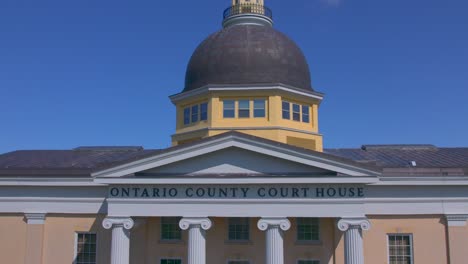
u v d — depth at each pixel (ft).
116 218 81.51
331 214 78.69
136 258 89.15
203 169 82.58
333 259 87.40
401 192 86.22
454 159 98.17
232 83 99.86
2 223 92.53
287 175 79.82
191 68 107.45
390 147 114.52
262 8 116.06
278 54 103.55
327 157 78.64
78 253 91.09
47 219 92.38
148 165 81.51
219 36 107.55
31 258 90.84
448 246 84.84
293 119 101.86
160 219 92.07
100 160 107.14
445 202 85.56
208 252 89.25
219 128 98.02
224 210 80.28
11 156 113.39
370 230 86.43
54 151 121.39
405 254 85.97
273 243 78.59
